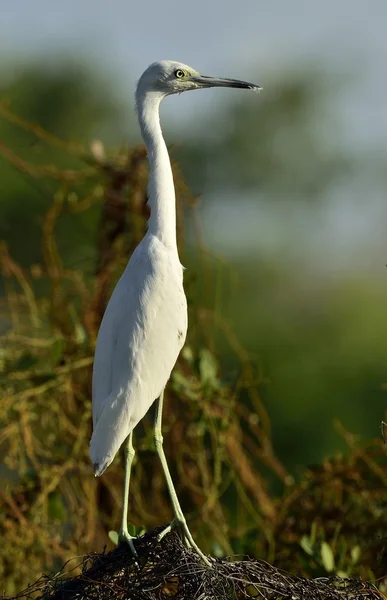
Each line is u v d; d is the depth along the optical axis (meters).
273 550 10.75
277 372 19.33
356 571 10.06
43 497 10.98
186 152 25.03
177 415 11.86
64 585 7.52
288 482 11.83
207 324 12.70
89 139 26.66
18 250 22.38
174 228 9.37
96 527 11.66
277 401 18.55
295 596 7.35
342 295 22.31
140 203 12.20
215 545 10.46
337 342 20.48
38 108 26.77
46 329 12.30
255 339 20.70
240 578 7.40
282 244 24.83
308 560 9.85
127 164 12.27
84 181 13.42
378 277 23.27
